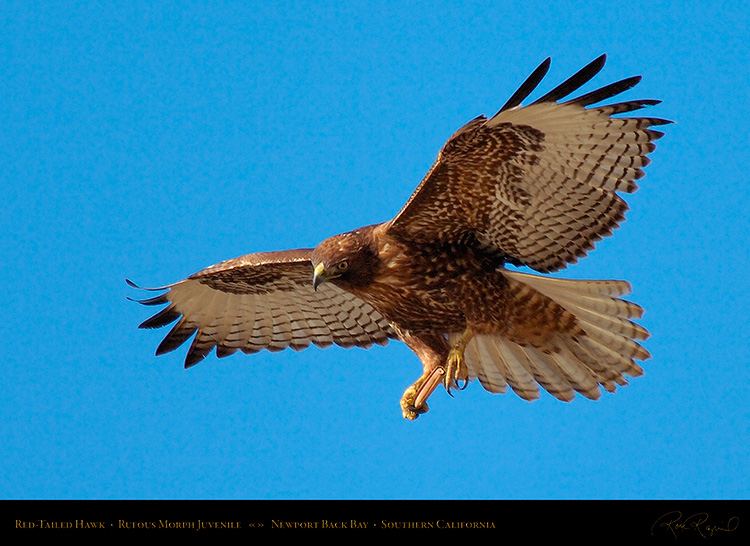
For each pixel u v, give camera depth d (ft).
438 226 48.78
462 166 46.50
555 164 45.96
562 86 43.73
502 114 44.55
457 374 50.26
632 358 49.83
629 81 43.50
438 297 50.24
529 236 48.49
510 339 51.42
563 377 51.70
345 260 49.55
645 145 44.70
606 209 46.65
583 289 48.49
